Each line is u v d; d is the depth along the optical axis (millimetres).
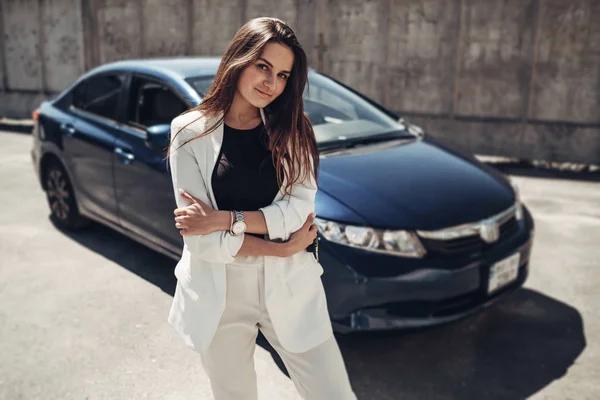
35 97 10688
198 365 2988
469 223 2986
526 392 2811
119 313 3482
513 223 3305
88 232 4773
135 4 9711
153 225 3723
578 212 5648
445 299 2875
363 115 4059
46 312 3479
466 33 7941
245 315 1782
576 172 7406
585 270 4234
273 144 1702
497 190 3359
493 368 3012
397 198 3018
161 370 2941
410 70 8305
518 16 7664
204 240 1641
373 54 8445
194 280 1749
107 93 4238
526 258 3326
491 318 3529
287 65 1646
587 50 7453
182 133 1683
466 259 2936
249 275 1742
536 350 3178
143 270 4074
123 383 2828
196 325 1748
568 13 7445
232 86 1661
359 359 3084
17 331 3262
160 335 3256
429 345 3229
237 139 1714
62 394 2732
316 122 3793
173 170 1700
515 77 7824
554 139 7770
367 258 2781
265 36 1603
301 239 1732
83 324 3354
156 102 3820
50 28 10320
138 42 9844
